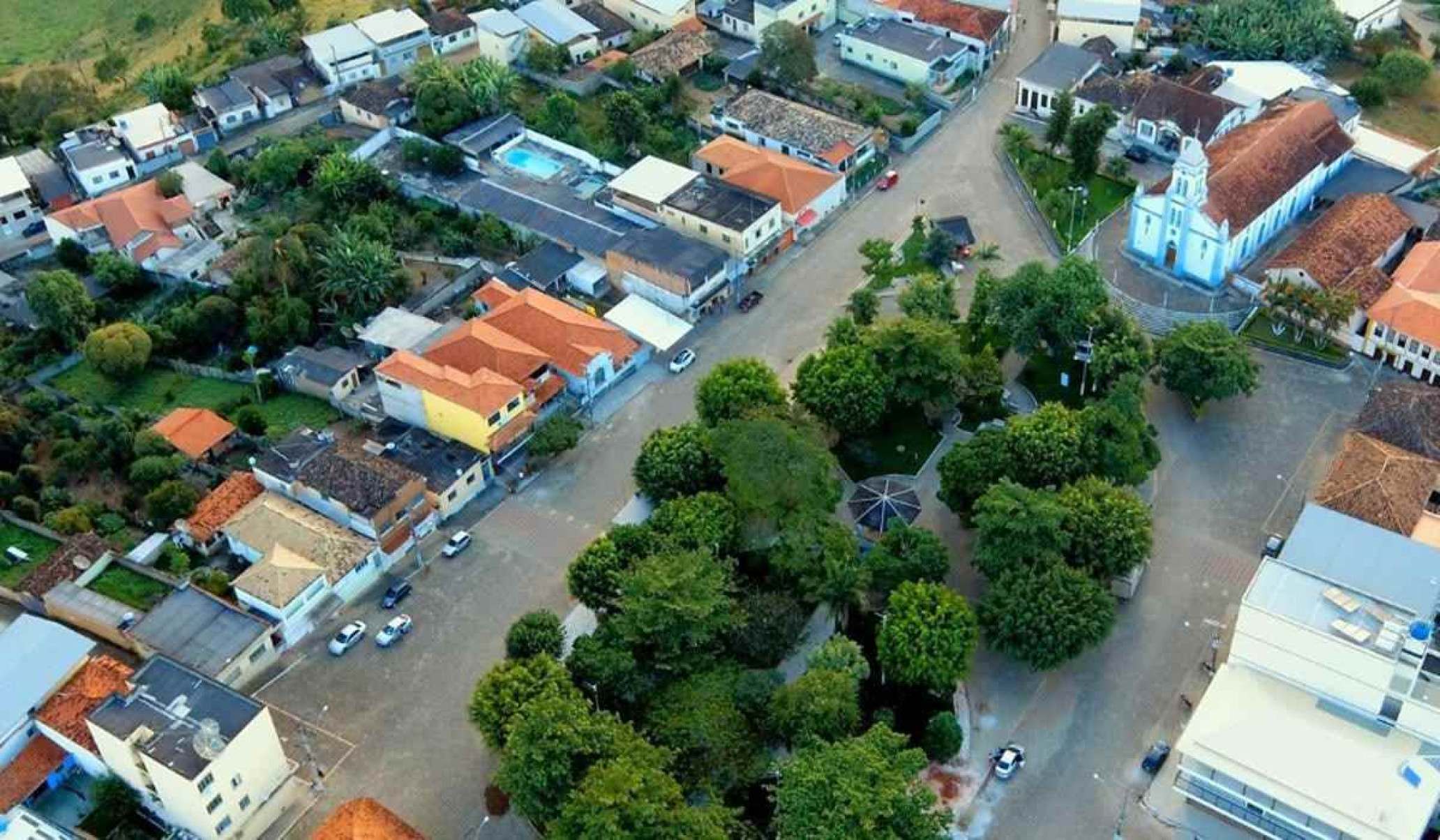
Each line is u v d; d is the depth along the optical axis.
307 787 125.19
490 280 182.75
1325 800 109.12
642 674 124.44
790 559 131.38
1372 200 181.25
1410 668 111.06
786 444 137.75
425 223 196.88
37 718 124.75
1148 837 117.94
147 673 122.75
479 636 139.12
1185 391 157.12
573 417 164.62
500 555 148.50
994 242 189.75
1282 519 147.50
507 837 120.12
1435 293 164.75
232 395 173.00
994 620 127.31
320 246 188.00
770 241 187.00
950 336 156.00
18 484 156.25
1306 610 116.12
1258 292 174.88
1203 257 175.38
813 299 182.50
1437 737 112.06
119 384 176.12
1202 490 151.75
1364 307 166.00
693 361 173.12
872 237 192.88
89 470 160.25
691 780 116.50
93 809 121.44
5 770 123.00
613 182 193.62
